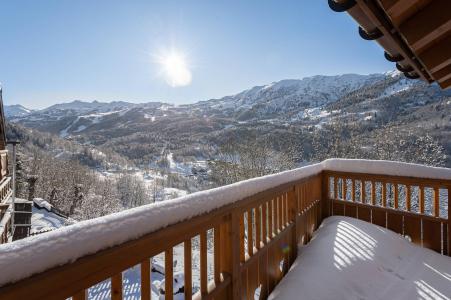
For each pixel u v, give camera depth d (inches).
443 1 56.2
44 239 28.9
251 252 82.6
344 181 159.0
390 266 109.4
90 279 33.7
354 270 100.1
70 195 1619.1
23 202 518.3
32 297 27.2
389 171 141.9
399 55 82.8
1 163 367.6
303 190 135.5
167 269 49.1
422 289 96.0
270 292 94.6
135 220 39.6
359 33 71.7
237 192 70.0
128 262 39.5
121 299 39.1
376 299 89.7
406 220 135.9
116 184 2470.5
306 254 114.7
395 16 56.4
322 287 89.7
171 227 46.9
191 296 54.5
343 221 140.9
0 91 387.5
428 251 124.3
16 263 25.9
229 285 68.9
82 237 32.1
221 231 68.7
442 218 124.7
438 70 87.1
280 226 105.0
